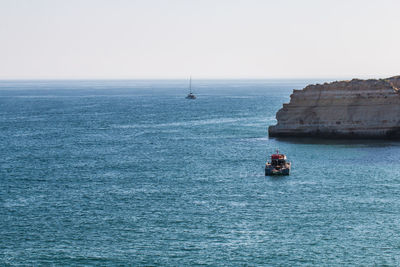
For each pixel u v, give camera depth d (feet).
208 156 367.45
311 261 189.98
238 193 268.82
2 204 255.91
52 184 293.84
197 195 266.57
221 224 224.12
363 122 411.13
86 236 212.84
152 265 187.42
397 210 237.66
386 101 408.05
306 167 322.14
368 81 415.64
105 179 303.89
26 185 292.20
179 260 191.01
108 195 269.23
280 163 315.17
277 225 221.87
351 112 414.41
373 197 257.14
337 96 417.49
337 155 354.95
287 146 394.73
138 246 202.90
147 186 286.25
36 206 251.80
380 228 217.36
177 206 248.52
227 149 391.86
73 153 391.65
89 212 241.96
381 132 408.46
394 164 325.01
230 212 238.68
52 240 209.46
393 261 189.47
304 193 266.36
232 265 187.32
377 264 187.62
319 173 306.76
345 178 293.84
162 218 232.32
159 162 350.84
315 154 360.07
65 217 235.40
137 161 355.56
